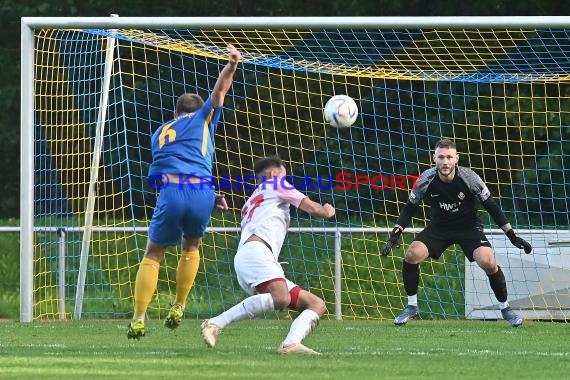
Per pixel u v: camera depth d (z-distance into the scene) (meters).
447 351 21.62
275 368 17.95
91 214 32.38
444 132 48.97
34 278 34.97
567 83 44.59
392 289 40.59
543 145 47.44
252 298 19.81
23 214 30.89
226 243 40.09
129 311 37.59
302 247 40.75
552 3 53.56
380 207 49.03
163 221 21.06
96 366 18.27
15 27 57.50
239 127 48.94
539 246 33.03
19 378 16.52
